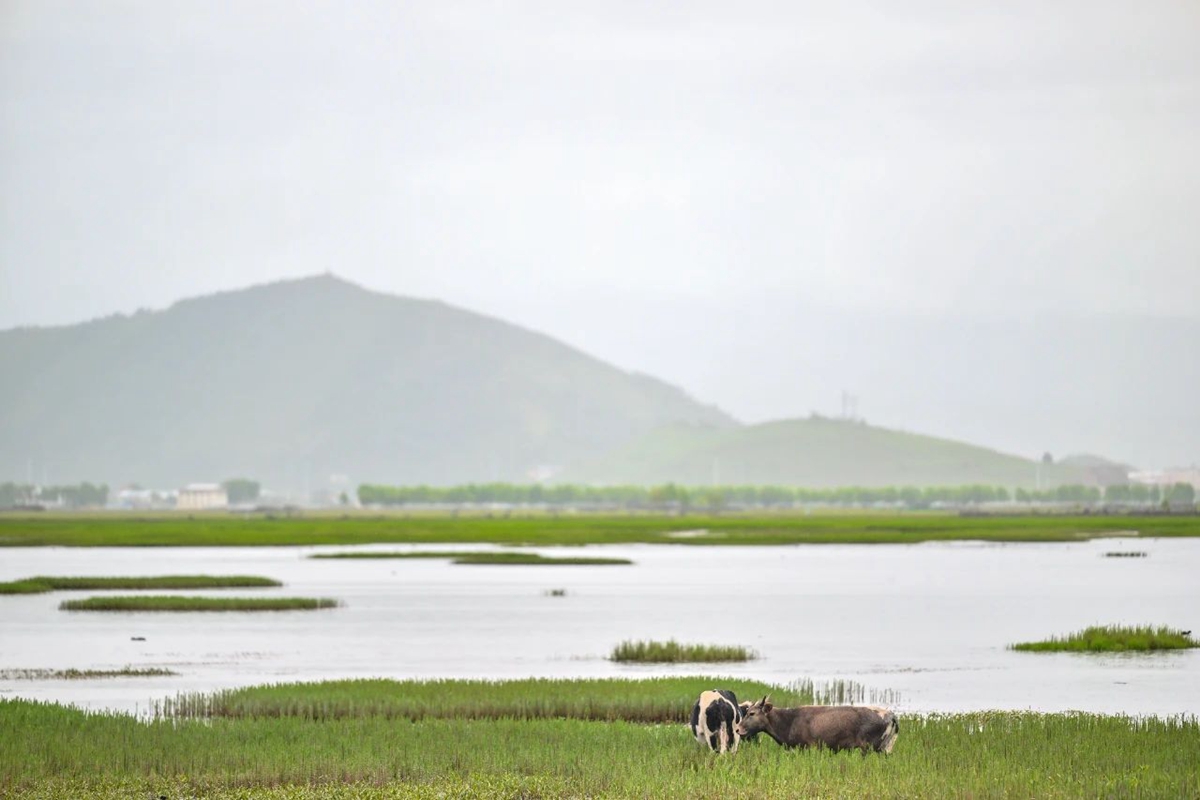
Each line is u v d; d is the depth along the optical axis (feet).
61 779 311.68
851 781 291.58
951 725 365.20
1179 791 281.33
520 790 298.15
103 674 535.60
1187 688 489.26
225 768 317.83
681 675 528.22
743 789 288.30
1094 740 340.39
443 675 533.14
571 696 431.84
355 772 313.94
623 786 295.69
